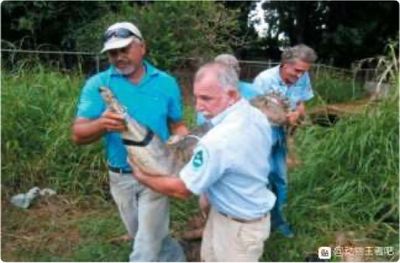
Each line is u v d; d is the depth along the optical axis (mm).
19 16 11500
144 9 10180
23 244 4348
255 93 3805
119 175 3459
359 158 4809
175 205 4770
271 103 3564
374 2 16094
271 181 4117
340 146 4922
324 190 4820
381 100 5094
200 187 2598
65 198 5137
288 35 17594
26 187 5309
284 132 4047
